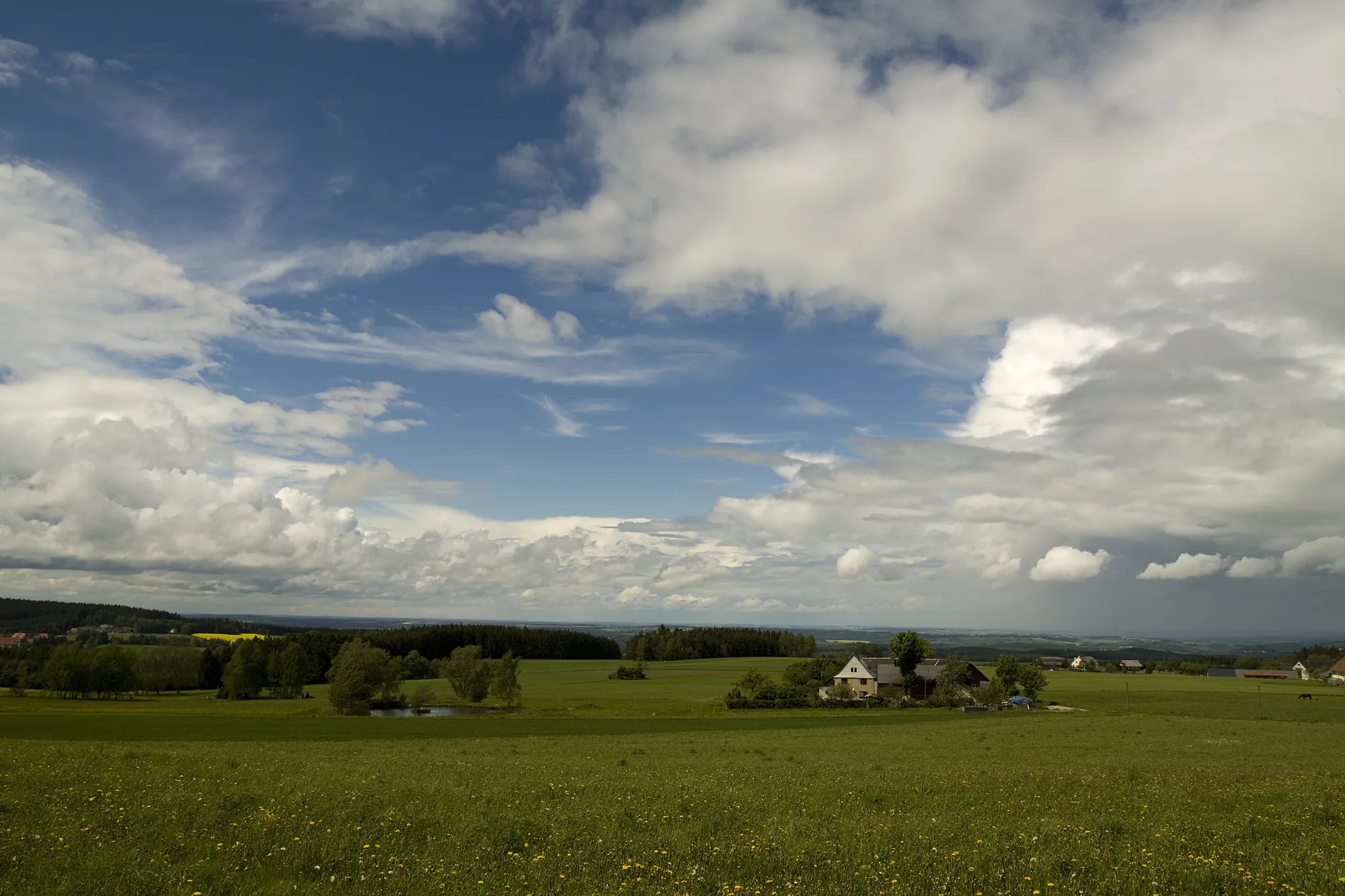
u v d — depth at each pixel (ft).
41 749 115.65
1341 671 598.34
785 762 122.42
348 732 205.98
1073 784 82.58
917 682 429.38
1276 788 79.15
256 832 46.98
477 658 370.73
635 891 35.35
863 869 39.58
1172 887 37.37
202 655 497.46
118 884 34.68
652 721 260.42
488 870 39.19
